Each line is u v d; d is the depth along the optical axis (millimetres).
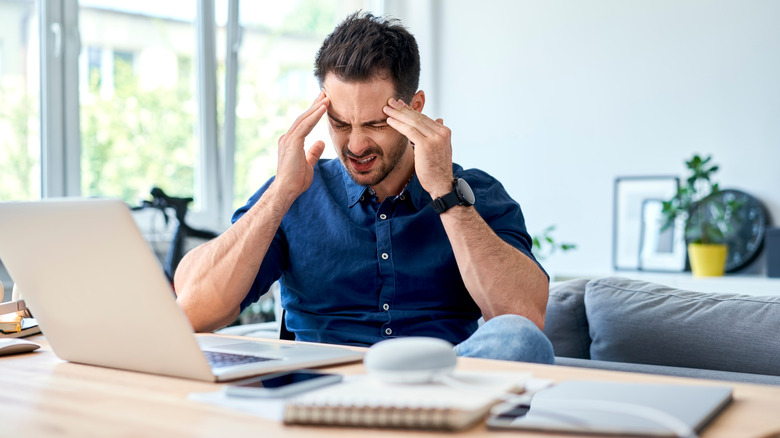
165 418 672
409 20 4996
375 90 1455
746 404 707
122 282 856
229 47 4086
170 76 3883
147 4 3766
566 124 4406
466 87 4828
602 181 4262
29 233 926
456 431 611
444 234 1581
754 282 3391
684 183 3939
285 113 4441
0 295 1507
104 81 3625
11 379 883
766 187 3725
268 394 726
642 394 708
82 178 3564
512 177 4629
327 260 1586
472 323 1603
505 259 1471
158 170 3871
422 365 706
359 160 1500
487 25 4730
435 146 1462
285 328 1670
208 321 1478
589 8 4320
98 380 870
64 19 3438
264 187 1729
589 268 4301
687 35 3979
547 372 846
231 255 1479
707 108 3910
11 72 3312
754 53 3768
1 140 3301
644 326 1503
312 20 4547
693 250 3697
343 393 676
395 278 1557
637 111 4145
